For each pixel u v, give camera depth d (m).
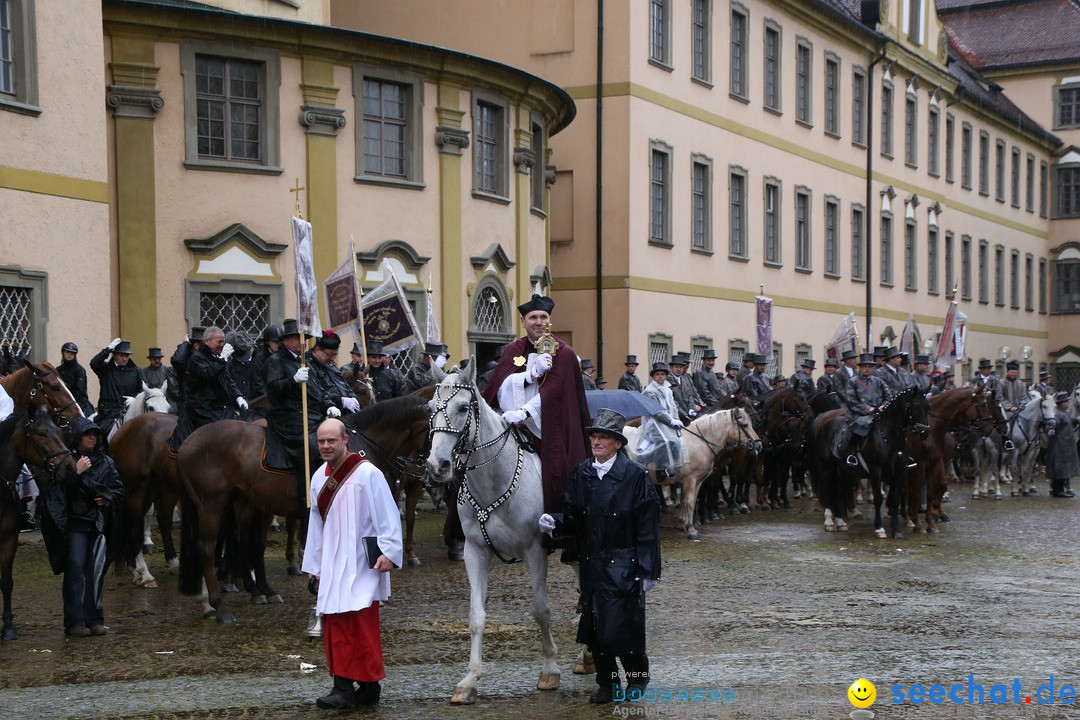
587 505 8.82
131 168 21.36
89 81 19.09
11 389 12.18
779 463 23.48
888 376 21.39
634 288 31.86
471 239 25.91
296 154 22.89
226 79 22.34
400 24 33.72
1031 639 11.29
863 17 47.88
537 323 9.52
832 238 45.16
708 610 12.67
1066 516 22.16
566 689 9.47
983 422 20.05
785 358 41.22
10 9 17.78
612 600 8.74
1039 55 69.19
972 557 16.64
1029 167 67.56
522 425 9.48
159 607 12.82
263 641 11.18
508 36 32.72
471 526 9.20
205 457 12.14
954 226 57.16
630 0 31.52
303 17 26.78
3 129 17.44
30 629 11.74
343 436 8.96
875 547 17.66
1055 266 70.38
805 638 11.30
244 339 15.86
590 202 32.09
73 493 11.38
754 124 38.72
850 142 46.09
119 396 17.70
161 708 9.02
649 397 20.05
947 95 55.38
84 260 18.97
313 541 9.05
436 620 12.12
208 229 22.02
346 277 18.34
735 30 38.00
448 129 25.03
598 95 31.58
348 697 8.92
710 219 36.03
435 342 20.89
